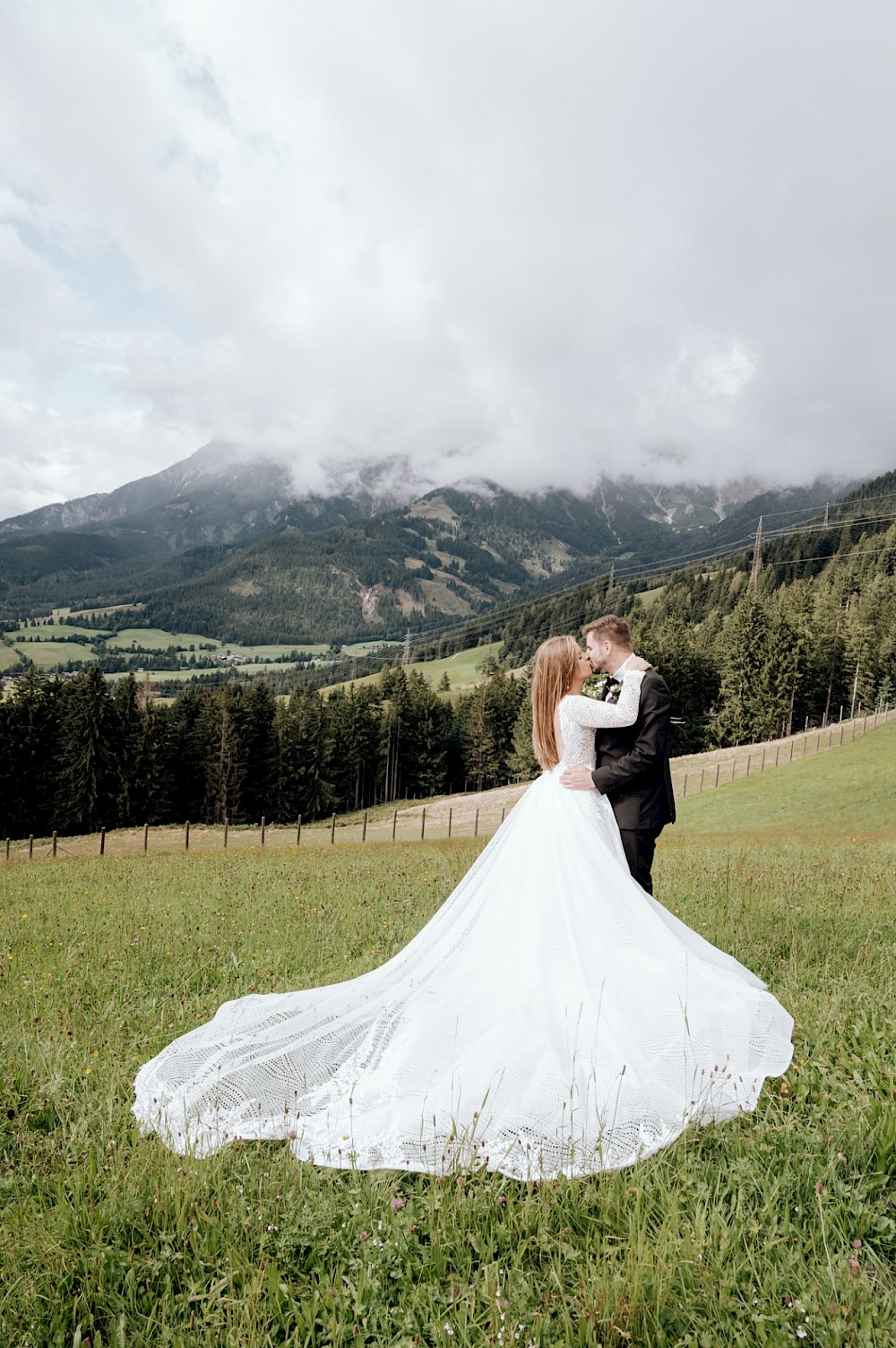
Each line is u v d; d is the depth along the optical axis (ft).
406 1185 9.89
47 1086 12.57
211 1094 11.57
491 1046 11.70
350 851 65.16
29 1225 8.97
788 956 18.79
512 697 338.13
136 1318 7.82
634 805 15.53
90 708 228.02
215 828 170.60
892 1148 9.78
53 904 33.96
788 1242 8.43
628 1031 11.95
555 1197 9.14
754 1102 11.13
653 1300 7.56
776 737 285.84
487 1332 7.36
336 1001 13.84
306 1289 8.05
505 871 13.97
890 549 462.19
